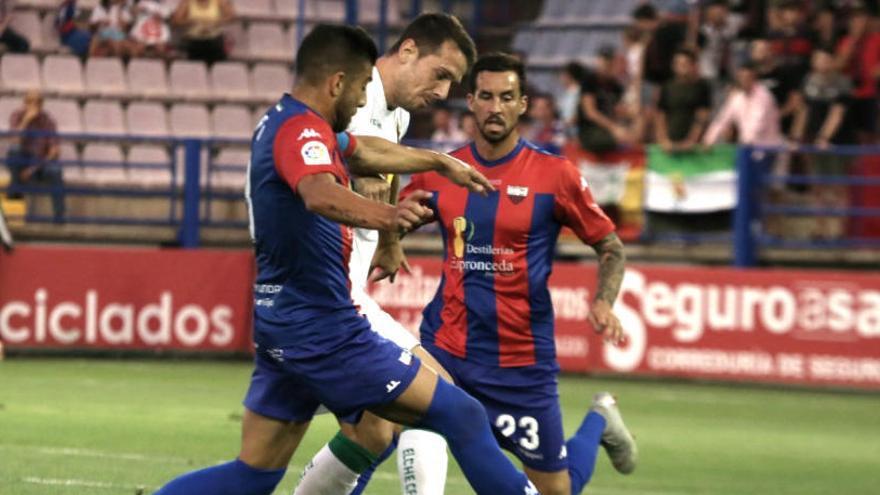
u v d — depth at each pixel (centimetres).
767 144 4928
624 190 4847
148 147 5459
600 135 4847
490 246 1978
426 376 1662
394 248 2028
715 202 4753
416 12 6462
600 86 4944
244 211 5288
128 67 5691
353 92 1628
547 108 5306
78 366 4428
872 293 4375
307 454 2898
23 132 4791
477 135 2025
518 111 1998
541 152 2014
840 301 4412
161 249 4775
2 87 5541
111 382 4047
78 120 5522
